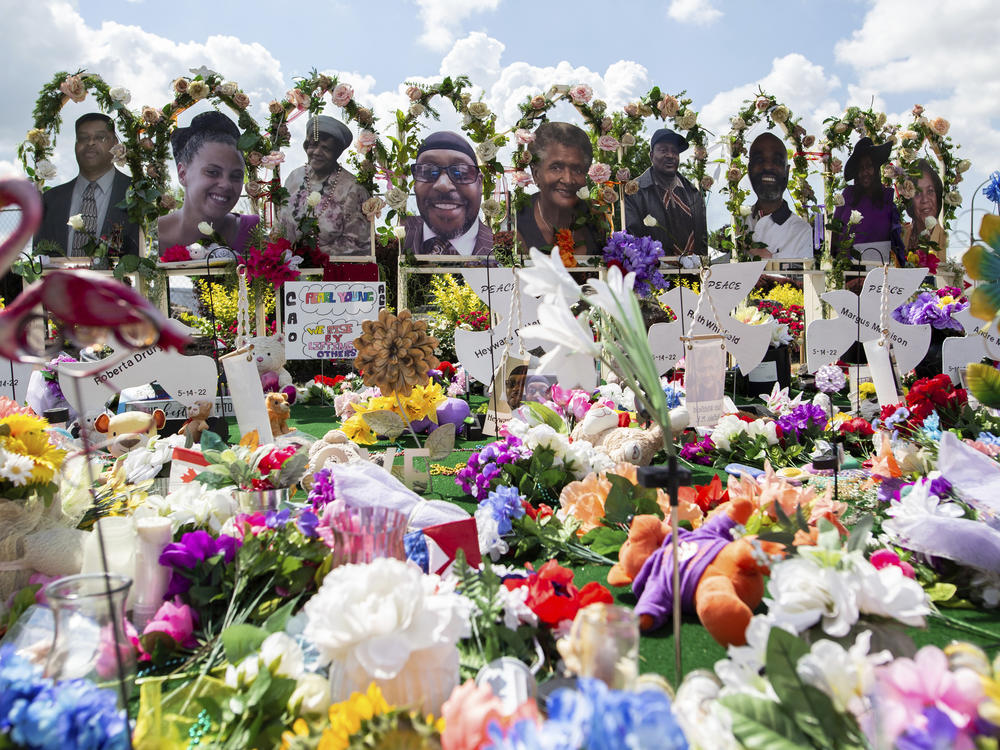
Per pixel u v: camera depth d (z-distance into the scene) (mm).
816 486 3428
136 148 7582
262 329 7848
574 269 8570
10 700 1214
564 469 3701
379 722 1212
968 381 2691
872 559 2352
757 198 9180
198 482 2680
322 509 2855
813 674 1264
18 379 4637
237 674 1518
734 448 4742
